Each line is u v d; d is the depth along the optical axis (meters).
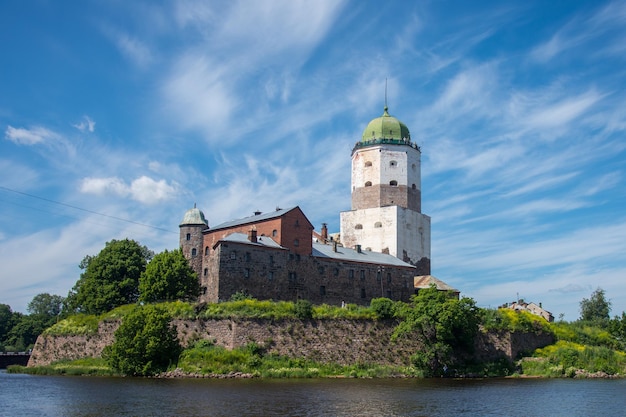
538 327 93.31
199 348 74.38
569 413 49.47
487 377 79.88
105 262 97.31
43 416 45.09
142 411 47.03
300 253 95.38
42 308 173.00
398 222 116.00
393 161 119.75
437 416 47.09
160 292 87.69
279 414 46.12
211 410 47.47
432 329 79.88
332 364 76.62
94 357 84.62
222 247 86.19
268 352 75.12
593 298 151.25
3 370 96.56
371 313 82.06
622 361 88.25
